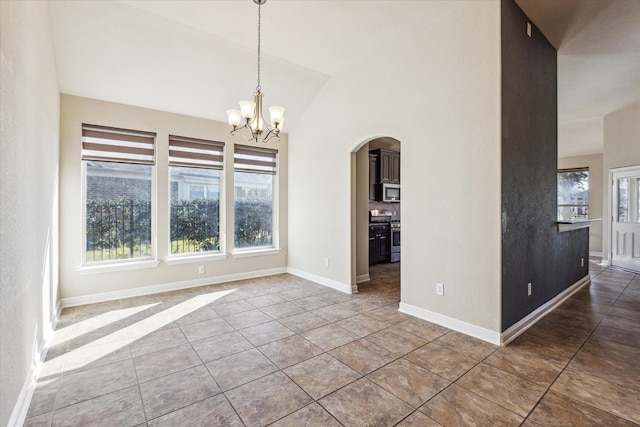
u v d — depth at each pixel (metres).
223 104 4.33
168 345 2.56
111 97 3.74
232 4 2.80
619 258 5.74
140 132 4.02
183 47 3.43
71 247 3.55
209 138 4.55
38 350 2.19
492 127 2.56
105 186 3.85
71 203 3.55
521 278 2.82
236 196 4.89
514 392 1.89
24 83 1.83
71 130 3.55
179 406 1.78
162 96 3.96
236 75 3.96
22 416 1.65
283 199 5.32
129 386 1.98
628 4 2.74
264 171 5.13
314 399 1.84
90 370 2.17
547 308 3.29
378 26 3.11
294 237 5.19
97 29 3.03
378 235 6.36
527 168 2.91
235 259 4.81
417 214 3.17
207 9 2.87
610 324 2.97
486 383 1.99
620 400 1.81
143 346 2.55
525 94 2.88
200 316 3.23
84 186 3.71
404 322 3.05
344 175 4.17
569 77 4.27
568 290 3.91
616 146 5.66
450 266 2.88
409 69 3.27
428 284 3.08
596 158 7.46
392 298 3.87
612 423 1.61
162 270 4.16
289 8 2.84
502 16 2.55
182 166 4.36
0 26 1.40
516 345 2.53
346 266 4.16
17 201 1.68
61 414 1.71
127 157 3.95
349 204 4.11
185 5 2.82
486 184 2.61
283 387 1.96
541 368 2.17
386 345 2.54
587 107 5.43
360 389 1.93
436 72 2.99
